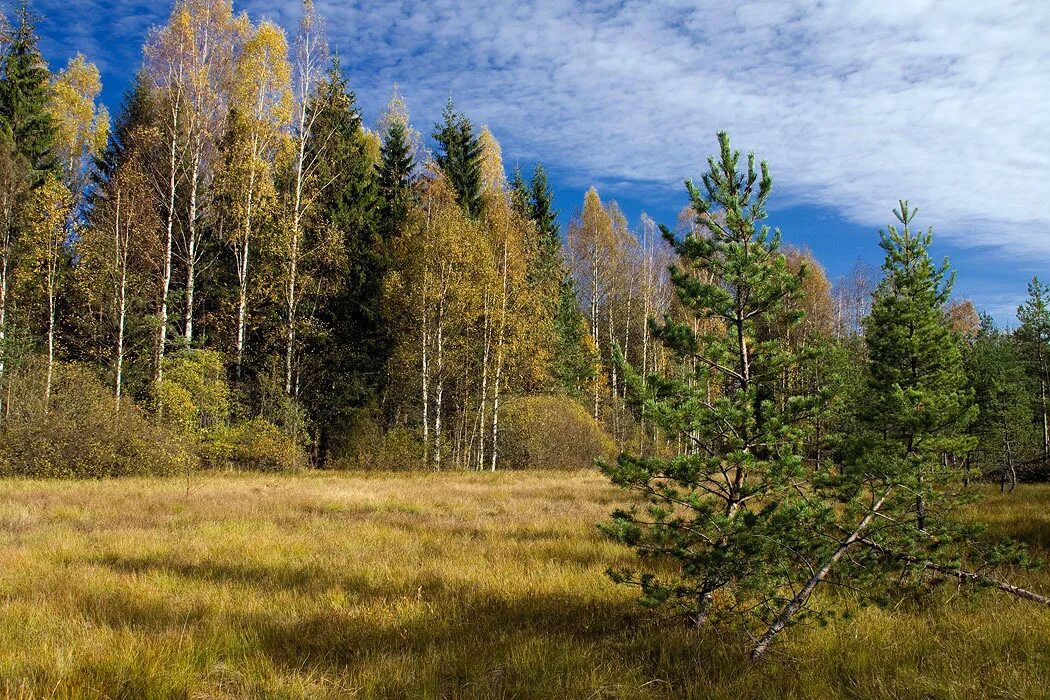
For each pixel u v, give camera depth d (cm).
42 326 2578
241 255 2809
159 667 461
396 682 454
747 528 511
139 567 816
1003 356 2202
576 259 4809
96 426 1958
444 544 998
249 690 444
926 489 646
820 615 547
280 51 2519
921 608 659
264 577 779
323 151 2970
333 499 1520
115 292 2366
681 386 575
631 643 548
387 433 2741
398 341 2853
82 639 520
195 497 1490
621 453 582
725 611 576
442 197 2745
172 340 2486
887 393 834
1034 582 759
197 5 2416
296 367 2628
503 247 2748
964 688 443
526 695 441
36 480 1766
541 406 3028
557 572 813
